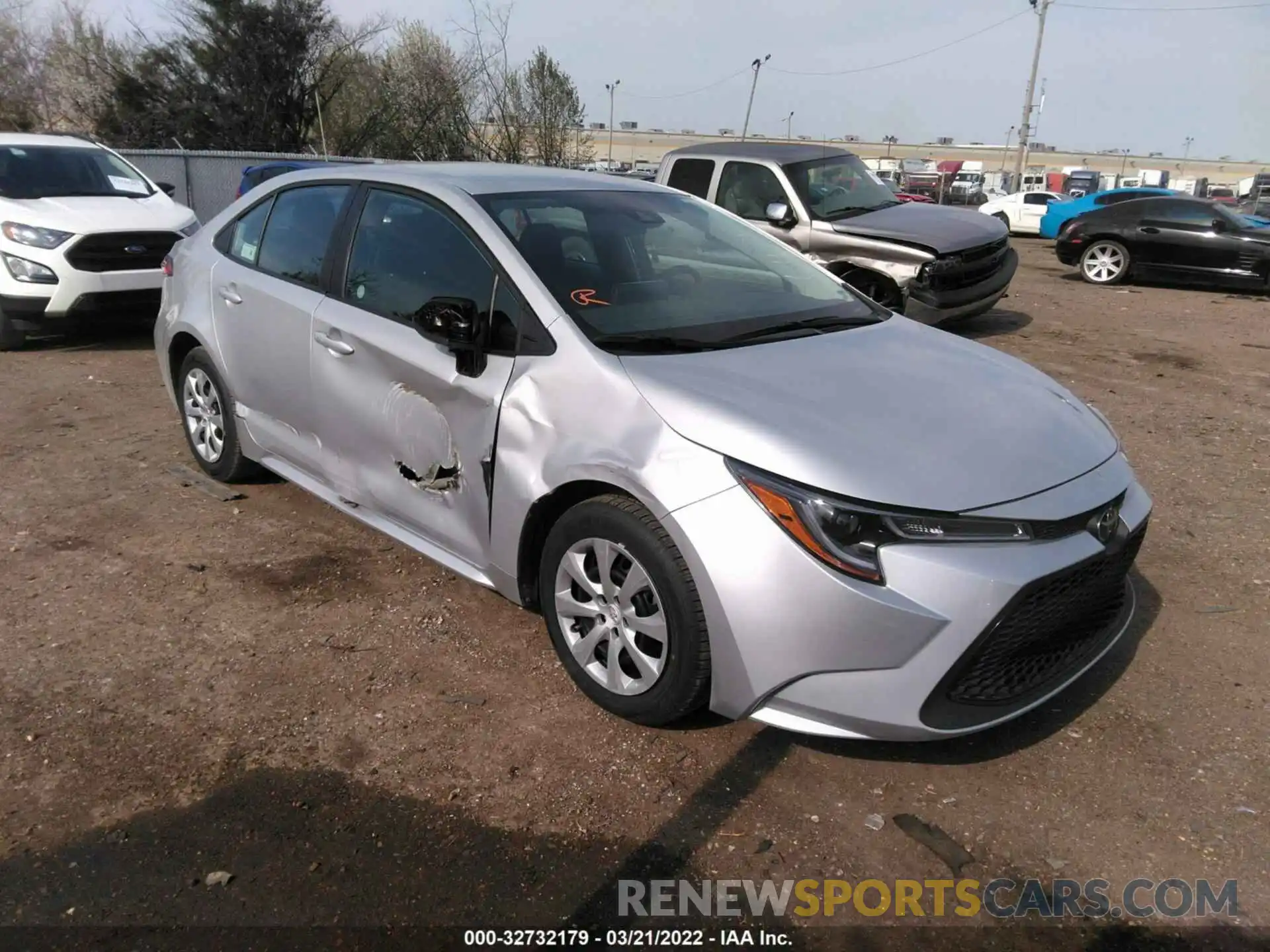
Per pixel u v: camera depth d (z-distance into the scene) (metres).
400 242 3.85
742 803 2.79
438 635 3.67
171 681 3.33
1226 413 7.07
